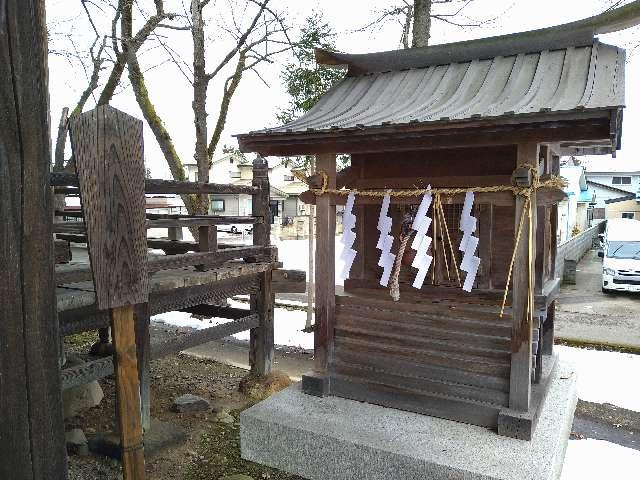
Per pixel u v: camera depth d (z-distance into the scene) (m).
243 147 4.54
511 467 3.48
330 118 4.61
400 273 4.96
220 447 4.78
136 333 4.57
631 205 36.19
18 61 1.43
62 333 4.11
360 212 5.10
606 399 6.45
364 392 4.63
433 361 4.36
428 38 10.02
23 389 1.48
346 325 4.79
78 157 1.95
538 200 3.91
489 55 5.11
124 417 2.18
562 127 3.37
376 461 3.79
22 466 1.49
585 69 4.29
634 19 4.45
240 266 5.80
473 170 4.55
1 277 1.42
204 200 10.18
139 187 2.19
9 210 1.44
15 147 1.44
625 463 4.72
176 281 4.82
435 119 3.62
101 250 2.04
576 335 9.91
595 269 20.12
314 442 4.07
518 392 3.97
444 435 3.97
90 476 4.02
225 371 7.16
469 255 3.96
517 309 3.93
